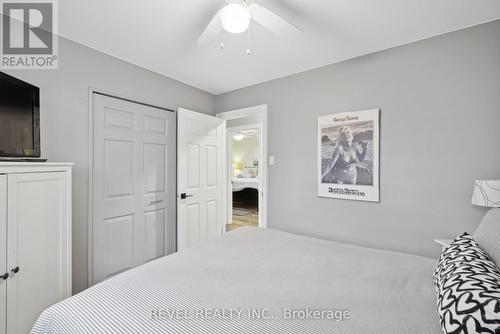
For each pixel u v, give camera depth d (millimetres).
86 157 2078
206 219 3111
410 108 2014
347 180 2326
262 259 1388
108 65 2236
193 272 1201
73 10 1605
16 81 1451
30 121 1544
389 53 2119
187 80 2914
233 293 1007
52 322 860
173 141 2877
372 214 2207
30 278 1411
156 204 2684
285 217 2760
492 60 1701
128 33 1895
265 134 2924
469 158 1776
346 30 1854
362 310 891
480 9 1582
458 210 1817
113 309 882
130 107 2438
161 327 786
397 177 2074
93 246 2127
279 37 1961
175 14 1660
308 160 2596
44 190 1486
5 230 1286
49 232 1518
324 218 2488
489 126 1708
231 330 775
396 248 2086
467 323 650
